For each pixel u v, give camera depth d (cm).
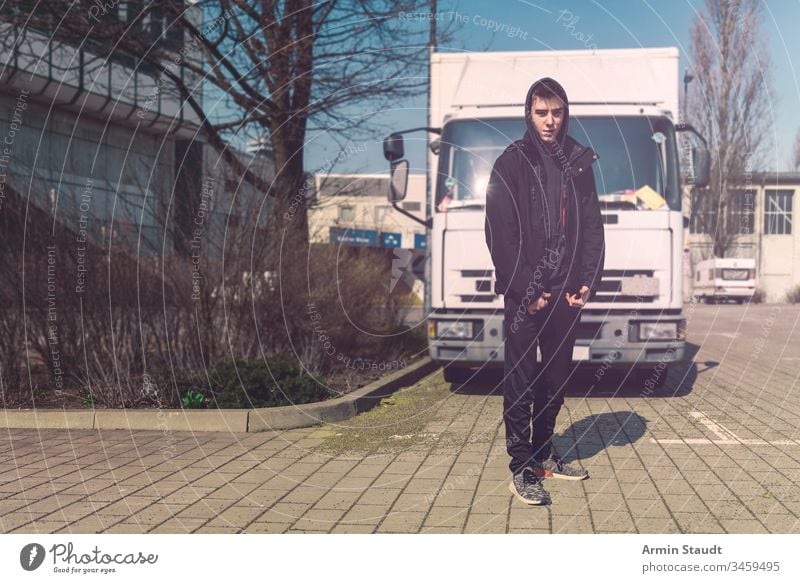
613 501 447
